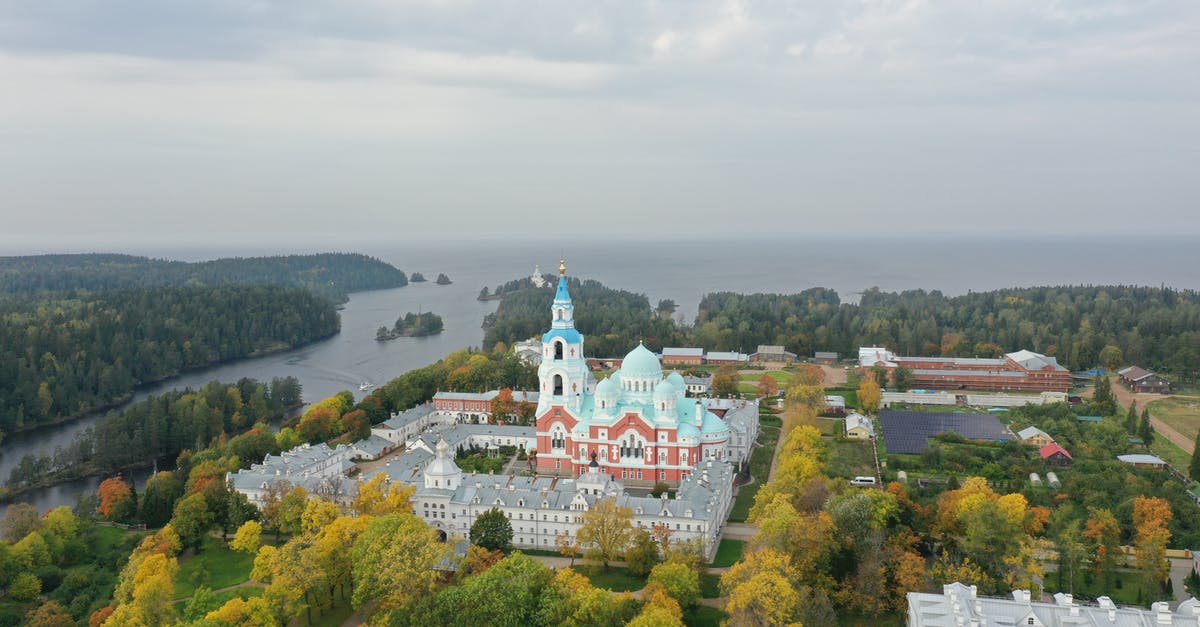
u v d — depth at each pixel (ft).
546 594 564.71
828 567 618.85
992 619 502.79
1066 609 502.79
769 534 628.28
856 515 645.92
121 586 636.07
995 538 621.72
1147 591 608.19
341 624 620.08
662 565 604.08
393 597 573.74
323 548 638.12
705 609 614.34
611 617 536.42
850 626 584.40
